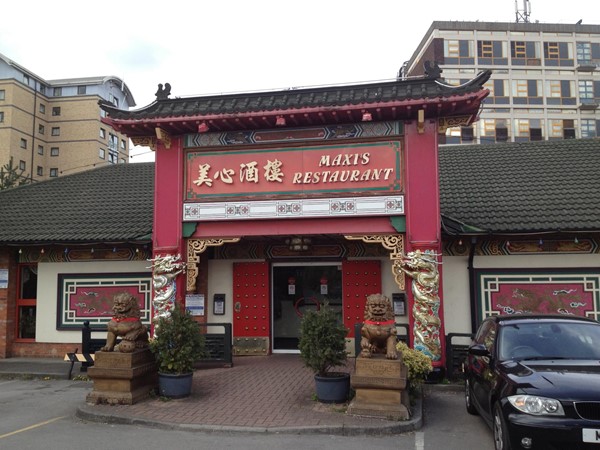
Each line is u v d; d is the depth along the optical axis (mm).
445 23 51875
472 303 11695
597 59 52969
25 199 15930
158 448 6719
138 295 13336
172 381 8977
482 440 7059
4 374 11836
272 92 11531
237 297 13555
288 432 7324
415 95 10188
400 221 10680
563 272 11594
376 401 7867
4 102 51938
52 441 7035
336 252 13305
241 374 11031
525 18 55531
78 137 56438
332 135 11070
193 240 11617
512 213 11945
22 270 14188
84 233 13133
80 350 13461
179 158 11664
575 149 15656
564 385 5652
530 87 52156
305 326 8789
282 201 11117
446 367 10633
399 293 12781
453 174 14797
